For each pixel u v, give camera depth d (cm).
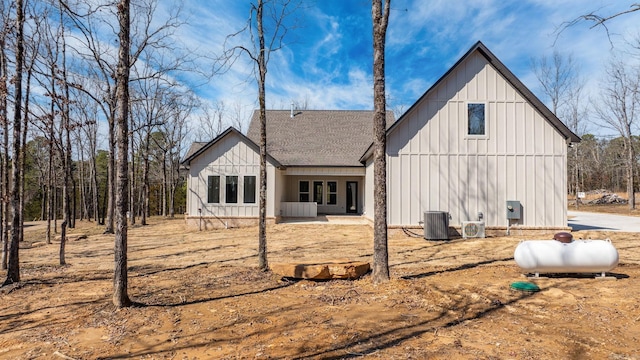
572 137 1288
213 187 1770
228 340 424
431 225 1232
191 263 917
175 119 2908
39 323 502
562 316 487
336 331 441
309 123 2406
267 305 559
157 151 3606
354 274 714
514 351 379
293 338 423
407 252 1027
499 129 1306
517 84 1288
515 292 598
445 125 1312
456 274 744
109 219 1725
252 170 1762
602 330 437
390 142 1313
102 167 4056
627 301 542
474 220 1293
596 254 667
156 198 4125
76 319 513
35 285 712
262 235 810
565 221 1287
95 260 984
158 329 465
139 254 1073
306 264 730
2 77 768
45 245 1310
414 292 606
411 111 1312
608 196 3625
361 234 1462
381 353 377
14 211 727
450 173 1305
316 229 1627
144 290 663
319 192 2225
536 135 1302
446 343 400
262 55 812
